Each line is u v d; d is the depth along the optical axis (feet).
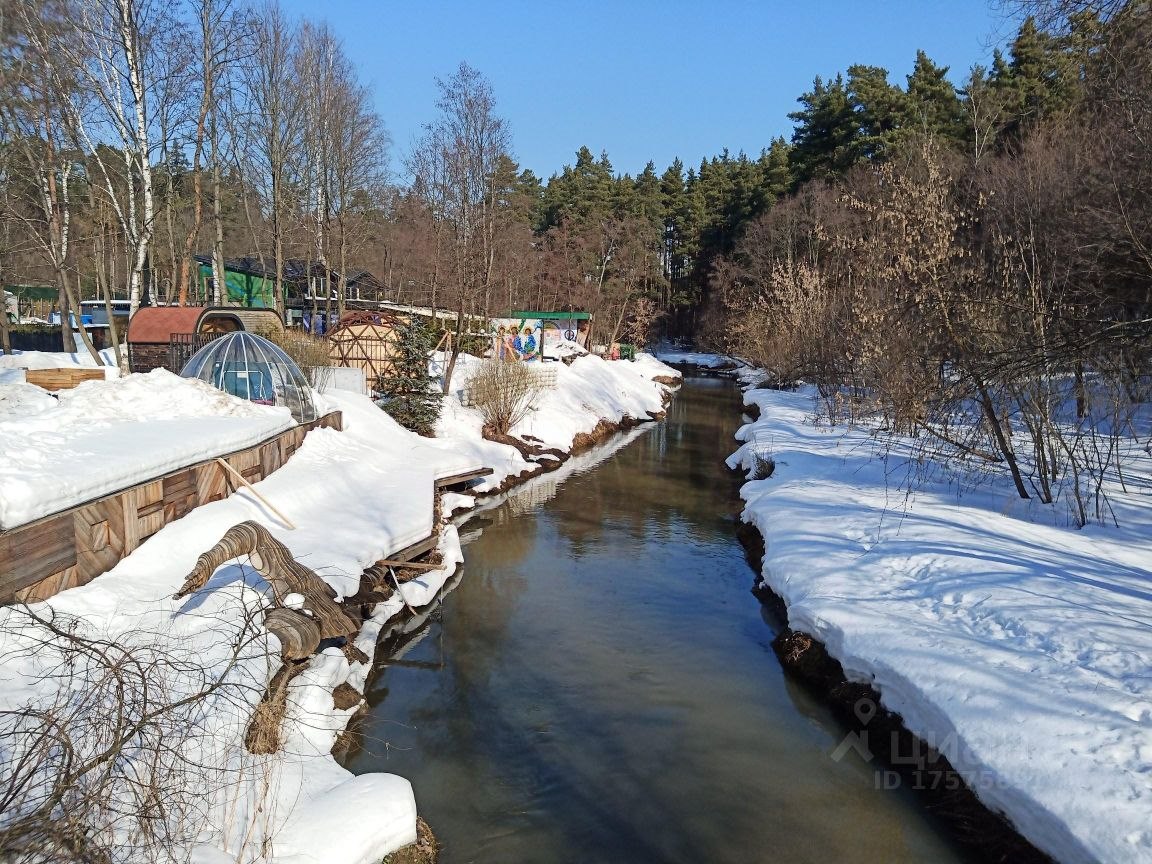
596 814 21.63
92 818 14.19
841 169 140.77
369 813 18.56
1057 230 46.16
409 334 68.23
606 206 213.87
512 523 52.29
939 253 41.22
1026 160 59.16
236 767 18.51
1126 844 15.66
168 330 67.46
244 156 101.71
